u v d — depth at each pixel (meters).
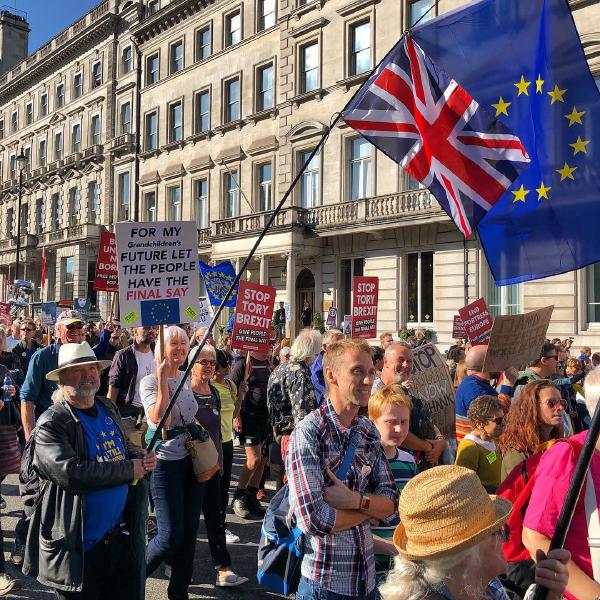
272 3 28.47
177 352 4.86
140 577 3.70
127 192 38.22
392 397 3.79
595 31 18.03
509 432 4.14
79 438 3.51
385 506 2.91
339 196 24.66
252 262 27.75
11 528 6.83
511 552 3.34
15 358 8.89
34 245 45.75
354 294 10.36
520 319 6.16
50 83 46.84
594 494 2.66
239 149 29.27
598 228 4.18
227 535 6.53
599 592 2.50
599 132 4.25
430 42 4.66
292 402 5.54
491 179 4.41
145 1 37.41
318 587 2.88
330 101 25.27
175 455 4.60
